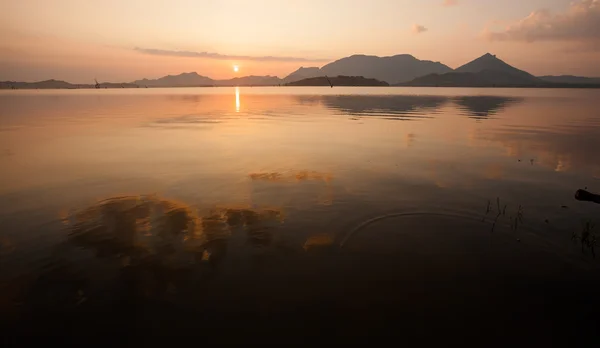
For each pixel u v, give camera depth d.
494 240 8.26
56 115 40.22
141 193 11.36
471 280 6.70
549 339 5.19
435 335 5.25
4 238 8.12
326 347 5.00
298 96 105.38
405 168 14.66
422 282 6.63
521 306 5.94
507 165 15.17
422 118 35.78
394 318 5.63
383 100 77.19
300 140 21.66
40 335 5.21
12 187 12.00
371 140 21.64
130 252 7.52
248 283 6.50
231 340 5.12
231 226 8.88
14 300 5.95
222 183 12.47
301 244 8.00
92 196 11.05
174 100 81.06
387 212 9.87
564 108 50.06
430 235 8.52
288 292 6.27
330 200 10.80
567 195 11.25
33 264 7.02
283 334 5.25
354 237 8.38
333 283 6.56
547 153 17.52
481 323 5.52
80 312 5.70
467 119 34.47
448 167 14.83
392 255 7.59
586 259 7.36
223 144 20.22
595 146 19.28
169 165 15.12
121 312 5.70
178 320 5.54
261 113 43.09
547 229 8.77
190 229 8.65
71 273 6.72
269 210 9.97
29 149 18.67
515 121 32.38
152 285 6.39
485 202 10.65
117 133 24.80
